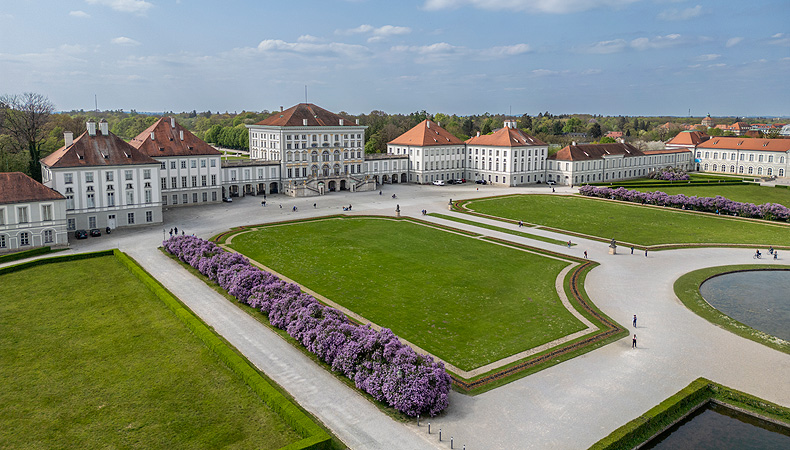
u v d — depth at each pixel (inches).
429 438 1663.4
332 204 5787.4
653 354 2269.9
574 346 2322.8
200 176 5629.9
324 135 6668.3
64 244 3818.9
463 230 4594.0
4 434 1646.2
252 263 3479.3
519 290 3058.6
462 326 2529.5
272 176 6432.1
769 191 6879.9
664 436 1776.6
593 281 3253.0
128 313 2598.4
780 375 2100.1
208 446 1589.6
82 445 1595.7
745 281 3334.2
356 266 3481.8
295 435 1647.4
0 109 5999.0
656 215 5344.5
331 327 2190.0
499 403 1868.8
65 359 2127.2
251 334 2381.9
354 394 1910.7
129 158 4453.7
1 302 2731.3
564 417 1786.4
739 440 1749.5
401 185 7514.8
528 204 5930.1
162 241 4023.1
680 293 3046.3
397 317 2618.1
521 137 7701.8
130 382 1953.7
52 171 4069.9
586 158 7682.1
